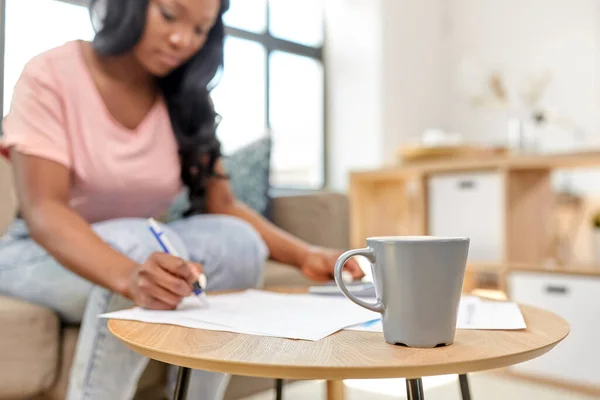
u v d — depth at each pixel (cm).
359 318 64
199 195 124
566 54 280
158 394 110
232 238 104
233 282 102
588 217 250
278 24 310
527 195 218
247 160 187
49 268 95
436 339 50
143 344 53
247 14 294
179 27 96
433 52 331
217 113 123
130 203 111
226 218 111
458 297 52
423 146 245
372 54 306
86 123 101
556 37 285
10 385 86
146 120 111
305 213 179
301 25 321
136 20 96
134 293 72
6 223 128
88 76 103
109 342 81
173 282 69
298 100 316
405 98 314
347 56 318
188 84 113
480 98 271
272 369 45
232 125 284
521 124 257
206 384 92
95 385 81
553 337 55
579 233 252
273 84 304
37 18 200
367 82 308
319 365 44
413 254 50
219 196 126
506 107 270
